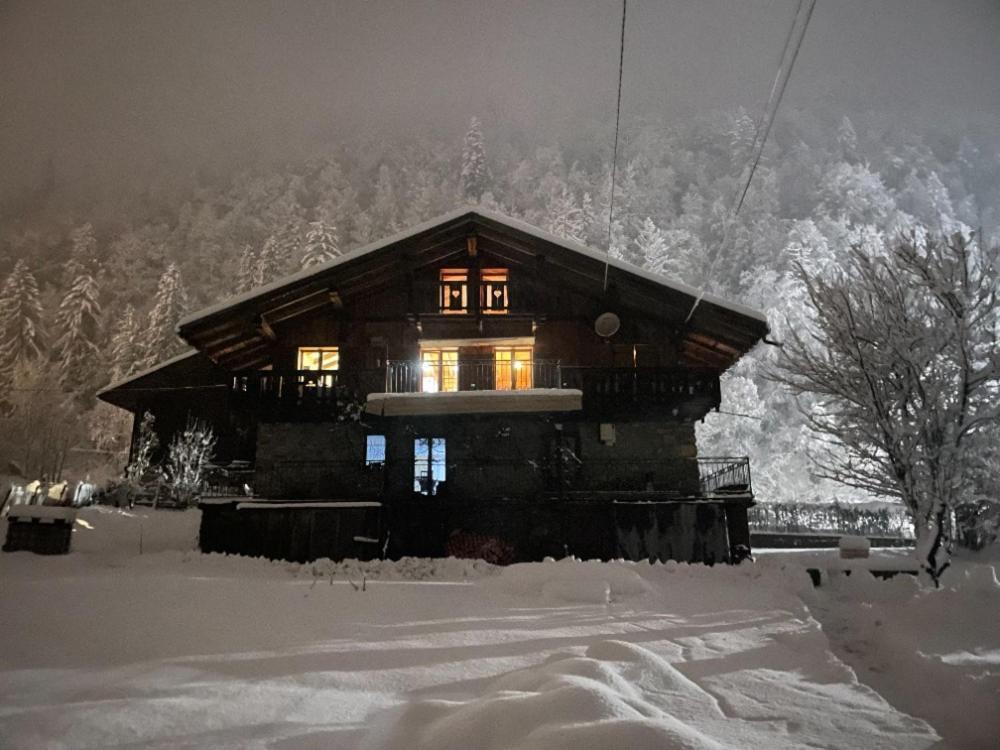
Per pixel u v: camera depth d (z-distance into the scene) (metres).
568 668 5.92
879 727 5.64
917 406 15.94
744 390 54.44
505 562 21.36
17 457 45.09
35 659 6.86
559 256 23.86
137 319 78.19
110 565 17.05
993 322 16.06
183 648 7.75
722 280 84.12
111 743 4.57
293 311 24.47
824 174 122.31
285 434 23.11
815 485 48.38
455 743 4.41
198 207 158.75
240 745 4.62
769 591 13.84
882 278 16.98
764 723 5.69
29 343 62.25
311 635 8.80
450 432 22.91
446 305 24.78
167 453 36.62
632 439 22.70
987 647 8.15
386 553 21.36
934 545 15.07
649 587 13.43
